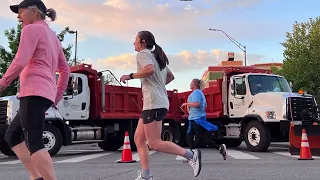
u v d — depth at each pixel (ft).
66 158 37.52
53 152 39.73
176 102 56.24
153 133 16.78
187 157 17.54
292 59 123.24
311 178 20.72
